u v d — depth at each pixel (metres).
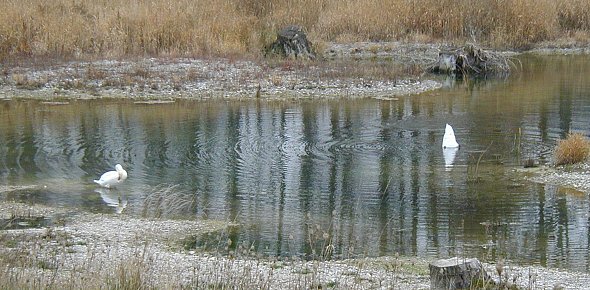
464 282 13.16
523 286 14.09
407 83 39.31
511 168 23.33
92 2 49.84
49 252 15.45
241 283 13.13
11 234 16.95
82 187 21.78
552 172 22.80
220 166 23.88
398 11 52.53
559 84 39.12
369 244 16.92
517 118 30.72
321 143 26.73
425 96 36.22
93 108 33.59
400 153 25.22
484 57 43.12
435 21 52.25
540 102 34.25
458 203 20.00
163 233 17.72
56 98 35.66
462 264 13.24
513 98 35.44
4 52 42.50
